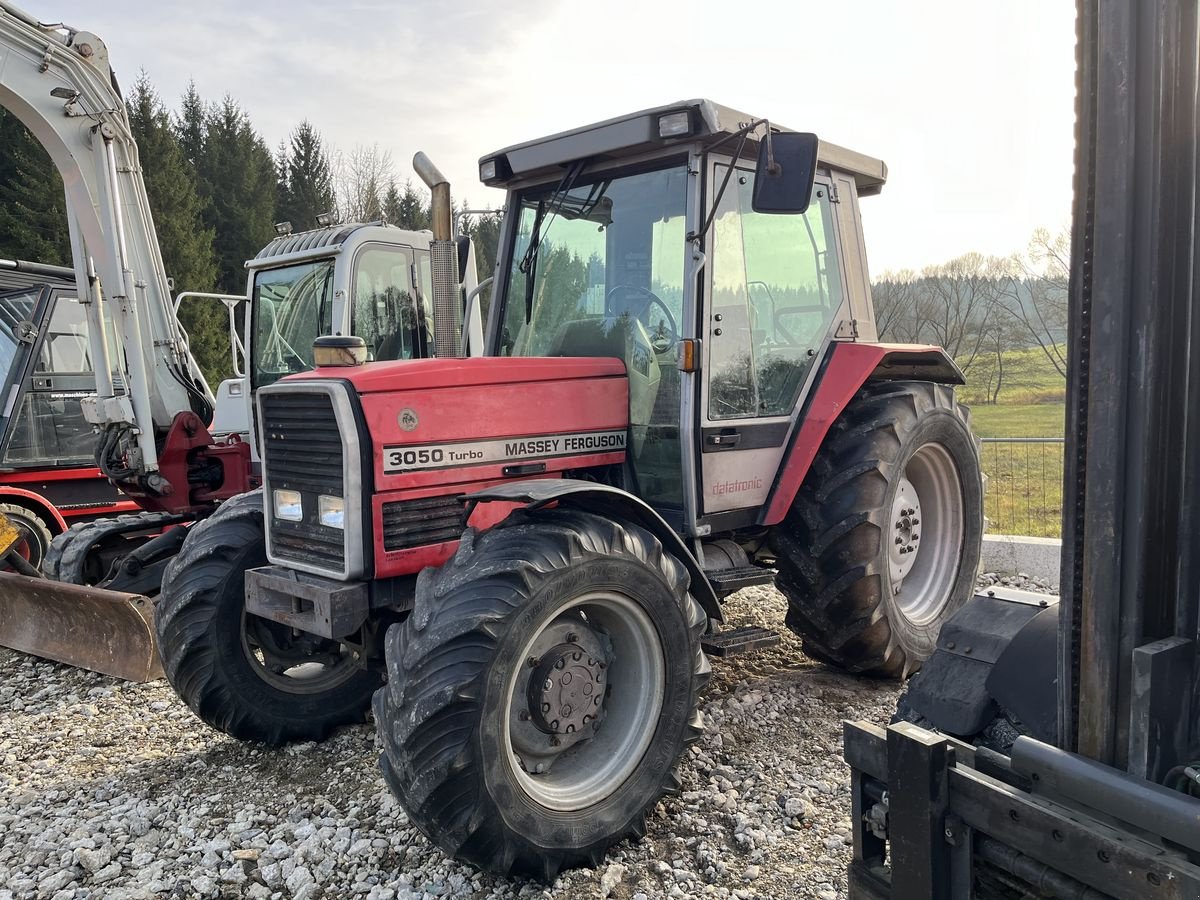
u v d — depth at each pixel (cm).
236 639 359
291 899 260
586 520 279
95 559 570
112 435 570
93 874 276
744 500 362
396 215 3834
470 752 241
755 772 325
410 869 272
